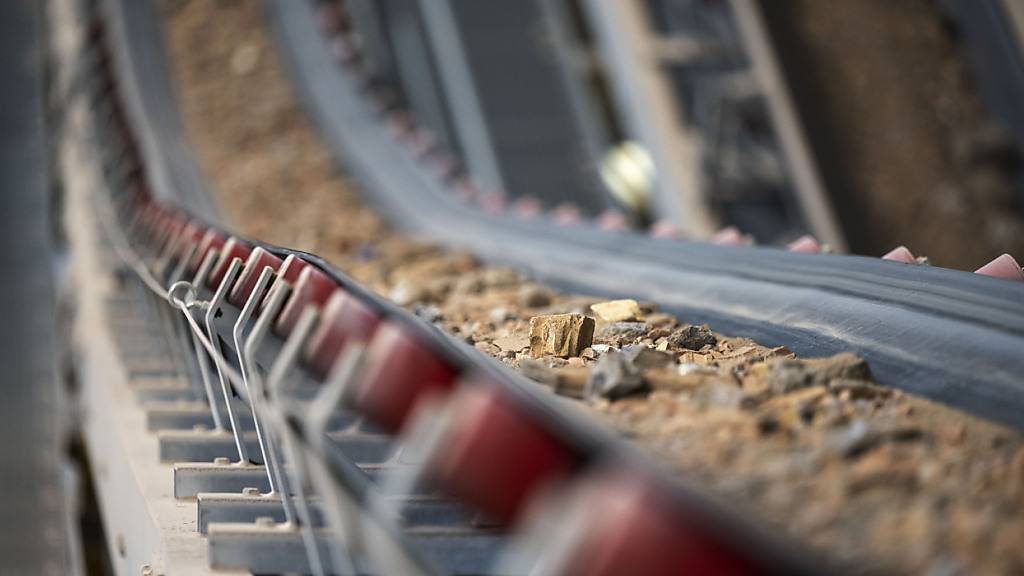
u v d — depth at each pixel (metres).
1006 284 9.40
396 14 76.62
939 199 44.97
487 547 6.05
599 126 67.81
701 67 48.62
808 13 48.94
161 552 7.16
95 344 17.50
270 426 6.40
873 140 46.94
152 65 54.34
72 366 25.33
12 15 61.22
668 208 48.78
